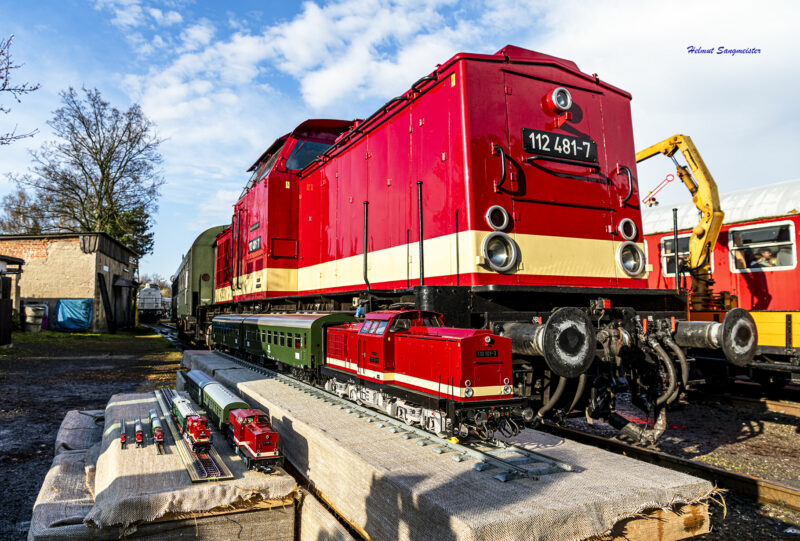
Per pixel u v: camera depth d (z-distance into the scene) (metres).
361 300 7.62
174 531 3.76
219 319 14.77
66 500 4.37
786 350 9.59
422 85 6.73
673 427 8.45
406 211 6.98
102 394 11.02
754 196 12.08
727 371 10.19
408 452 4.29
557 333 4.62
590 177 6.61
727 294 11.80
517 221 5.94
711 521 4.77
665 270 13.88
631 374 6.02
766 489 5.11
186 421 4.94
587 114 6.79
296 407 6.30
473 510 3.04
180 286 27.50
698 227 11.70
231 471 4.26
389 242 7.41
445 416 4.48
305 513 4.20
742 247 12.09
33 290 27.42
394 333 5.39
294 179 11.73
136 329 35.97
